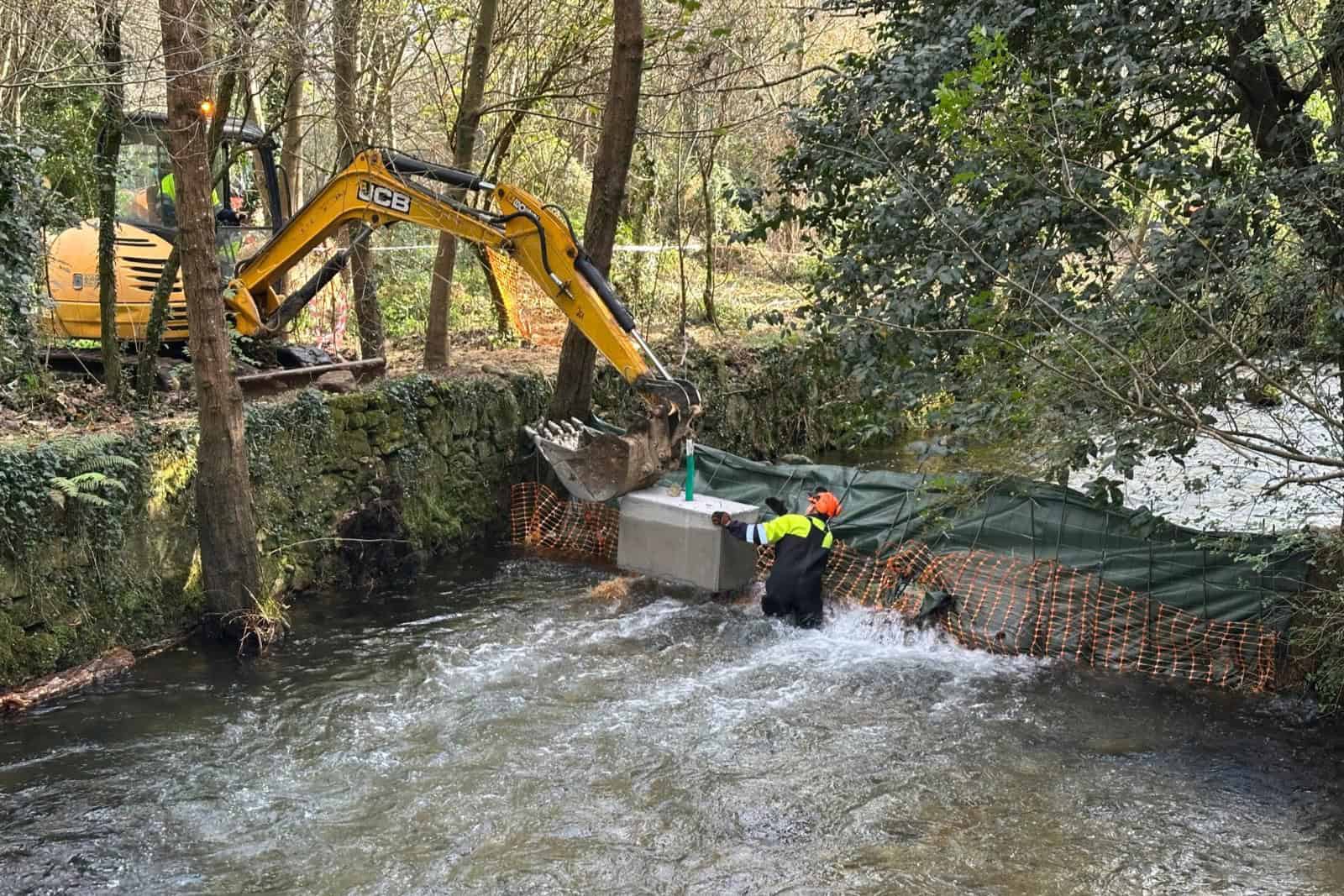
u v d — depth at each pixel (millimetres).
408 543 10492
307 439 9609
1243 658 7926
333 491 9898
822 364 9203
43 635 7328
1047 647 8461
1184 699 7723
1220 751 6949
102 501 7270
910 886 5414
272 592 9078
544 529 11656
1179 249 7031
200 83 7465
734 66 16859
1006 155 7254
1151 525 8516
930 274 7453
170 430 8359
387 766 6598
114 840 5699
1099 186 7227
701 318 19266
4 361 8312
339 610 9305
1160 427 7023
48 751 6613
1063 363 7051
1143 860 5676
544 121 17578
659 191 20359
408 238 19375
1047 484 9047
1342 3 6867
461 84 14156
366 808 6109
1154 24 7367
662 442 9734
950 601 8906
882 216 7918
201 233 7637
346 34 11516
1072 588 8578
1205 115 7820
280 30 9562
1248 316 6992
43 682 7277
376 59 14070
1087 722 7355
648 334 17500
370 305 12203
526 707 7457
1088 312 7371
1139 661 8203
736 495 10492
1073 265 7871
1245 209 6898
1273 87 7820
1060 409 7363
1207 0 7000
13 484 7082
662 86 16797
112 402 9000
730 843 5809
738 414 16109
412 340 15719
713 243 21828
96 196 9719
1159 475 8727
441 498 11172
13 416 8328
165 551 8281
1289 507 9023
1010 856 5707
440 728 7113
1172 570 8352
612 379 13992
